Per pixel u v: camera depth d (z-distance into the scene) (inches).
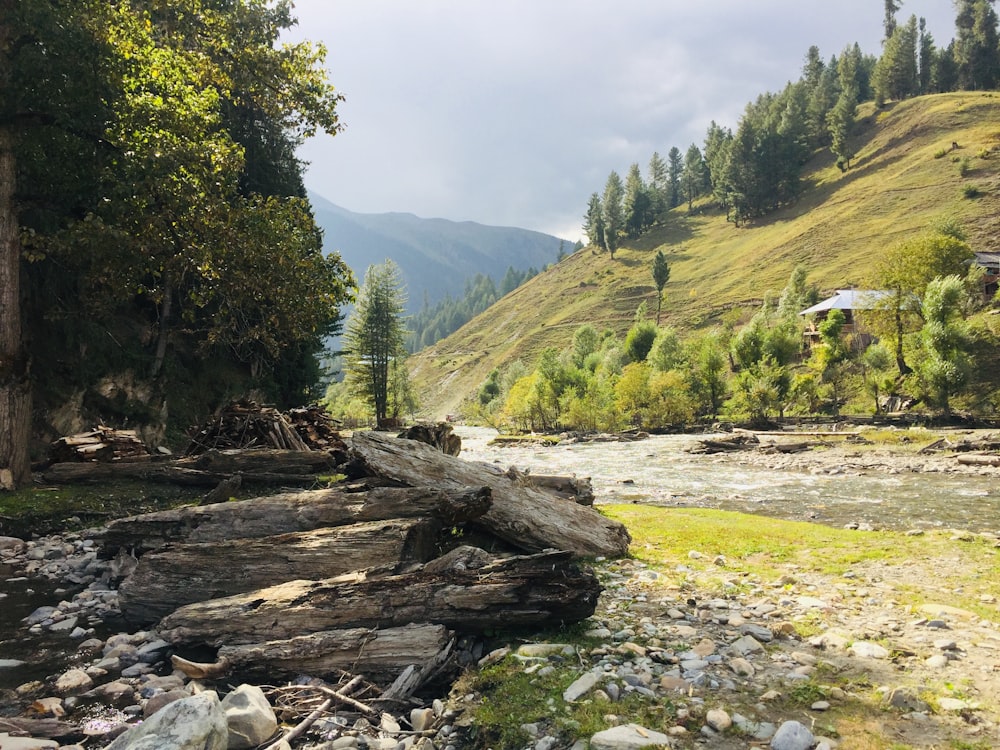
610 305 7455.7
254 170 1508.4
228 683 257.4
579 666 240.8
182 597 327.6
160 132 686.5
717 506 850.1
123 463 649.6
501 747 189.5
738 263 6835.6
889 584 359.3
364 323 3014.3
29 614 358.3
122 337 1035.9
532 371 6338.6
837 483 1133.1
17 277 624.7
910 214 5600.4
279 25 1154.0
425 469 418.9
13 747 196.5
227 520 386.6
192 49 818.8
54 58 596.7
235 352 1391.5
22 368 621.3
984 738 180.2
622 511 653.9
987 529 671.8
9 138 617.0
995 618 294.2
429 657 252.1
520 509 413.7
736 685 221.6
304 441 793.6
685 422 2928.2
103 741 211.3
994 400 2324.1
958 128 6747.1
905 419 2266.2
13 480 603.8
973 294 3112.7
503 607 273.6
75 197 706.2
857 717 195.9
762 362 3208.7
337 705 229.8
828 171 7810.0
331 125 890.1
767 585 360.8
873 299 2942.9
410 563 326.0
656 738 181.8
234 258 756.6
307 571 323.9
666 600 331.0
